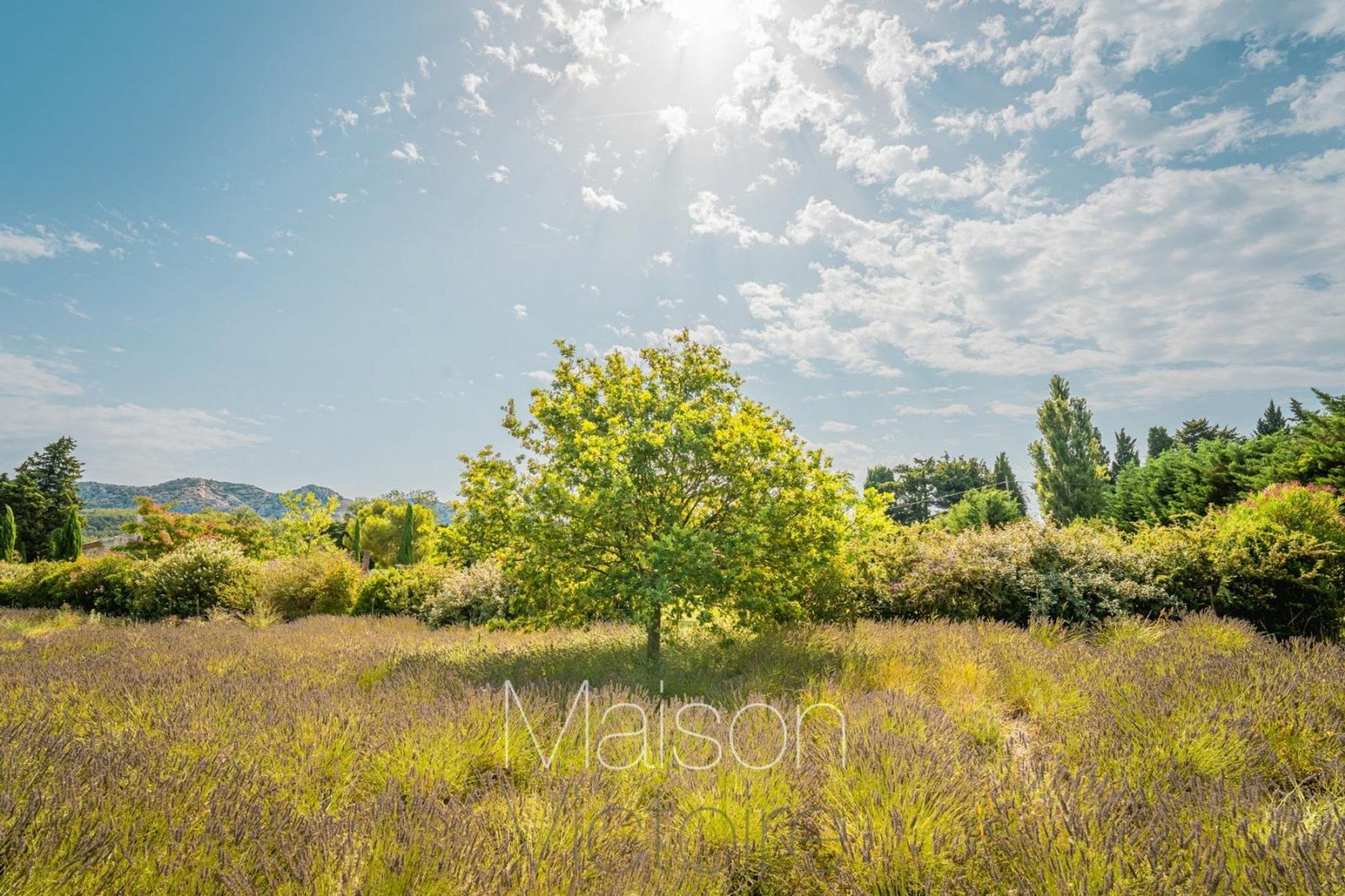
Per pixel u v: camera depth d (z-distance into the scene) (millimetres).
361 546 46438
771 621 8844
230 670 6871
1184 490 26203
